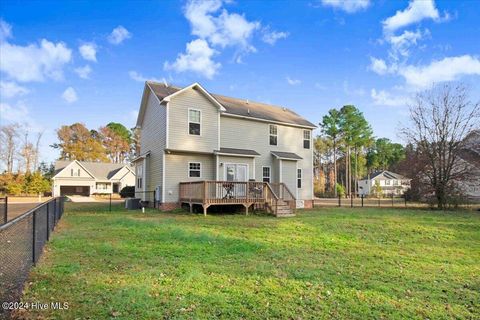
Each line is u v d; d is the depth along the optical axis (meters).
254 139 20.20
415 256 7.27
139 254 6.59
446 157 21.06
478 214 16.30
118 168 50.03
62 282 4.70
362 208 20.59
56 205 10.77
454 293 4.78
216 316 3.63
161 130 17.20
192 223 11.54
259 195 15.90
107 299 4.04
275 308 3.93
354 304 4.18
